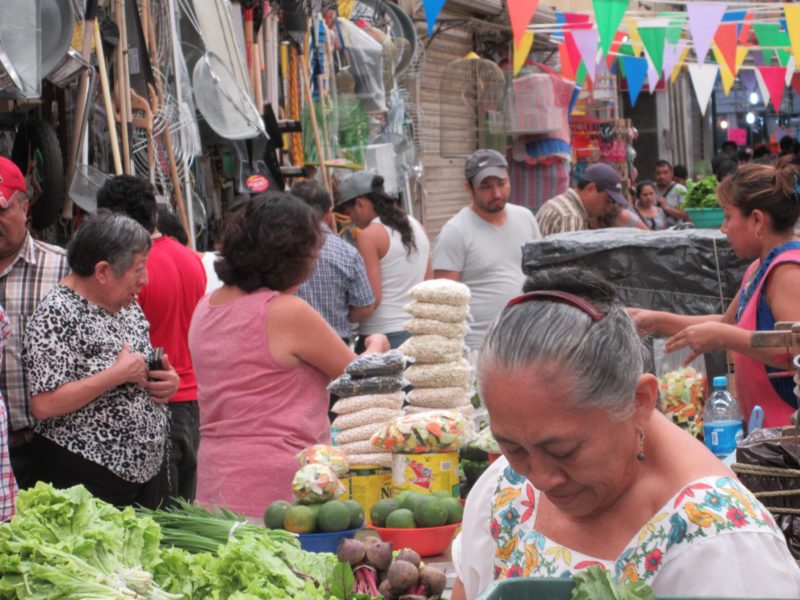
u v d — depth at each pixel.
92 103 6.30
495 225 6.96
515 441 1.64
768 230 3.91
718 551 1.68
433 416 3.47
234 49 7.20
